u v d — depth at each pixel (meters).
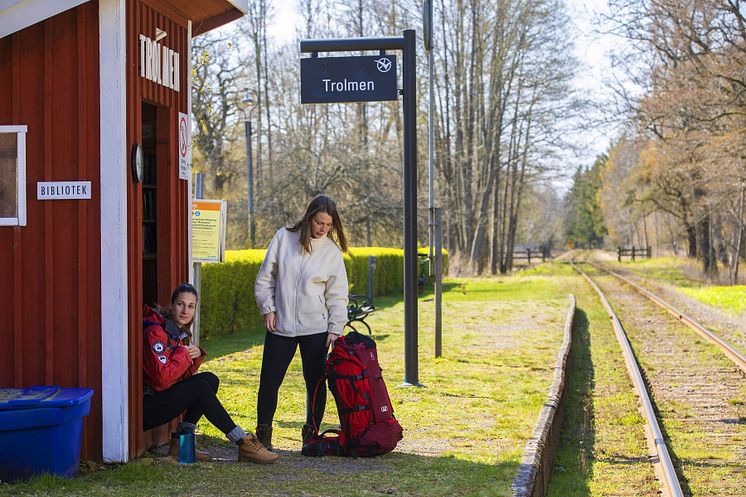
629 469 8.05
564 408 10.79
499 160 50.44
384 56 10.41
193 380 6.83
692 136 30.02
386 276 29.56
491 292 30.59
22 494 5.46
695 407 10.96
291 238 7.27
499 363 12.83
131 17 6.51
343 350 7.19
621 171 76.00
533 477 6.46
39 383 6.43
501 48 44.56
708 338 17.50
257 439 6.97
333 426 8.47
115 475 6.08
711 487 7.38
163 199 7.34
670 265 58.25
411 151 10.79
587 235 144.50
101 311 6.34
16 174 6.40
